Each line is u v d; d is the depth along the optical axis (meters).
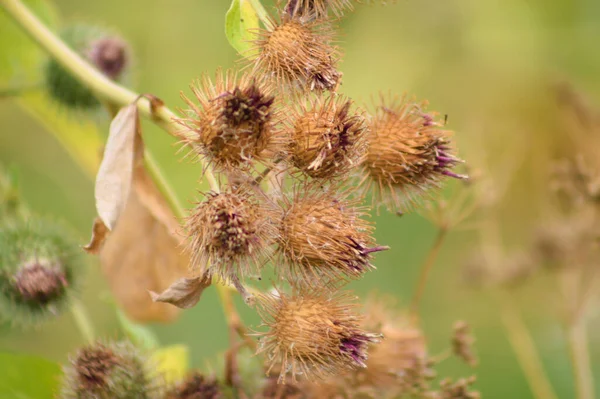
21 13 0.53
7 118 0.69
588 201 0.62
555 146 0.72
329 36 0.51
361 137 0.50
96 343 0.53
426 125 0.52
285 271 0.50
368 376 0.53
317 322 0.49
